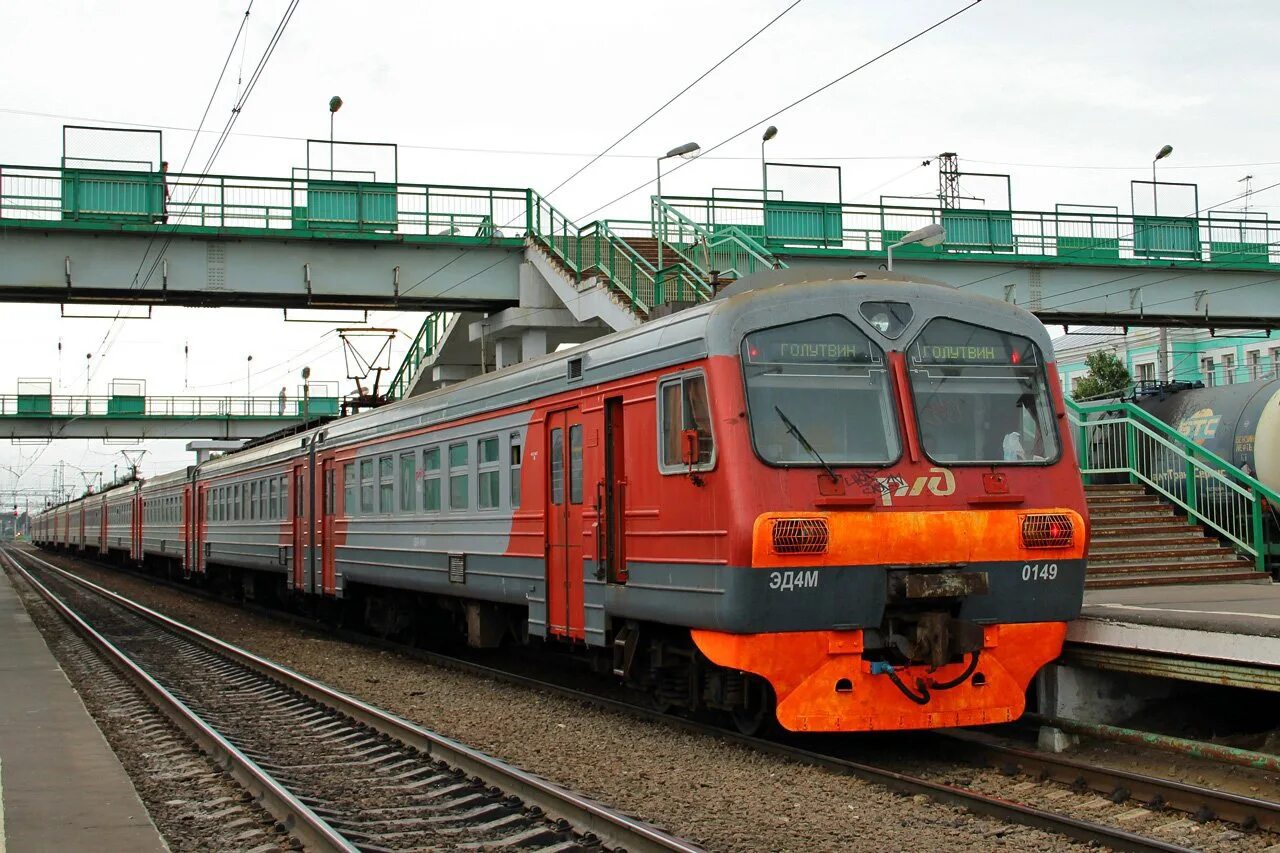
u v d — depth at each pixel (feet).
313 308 79.00
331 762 30.78
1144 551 44.83
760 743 30.09
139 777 29.45
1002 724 33.14
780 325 29.37
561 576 37.45
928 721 29.22
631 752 30.86
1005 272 88.74
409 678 47.50
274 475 75.15
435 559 48.14
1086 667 31.94
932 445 29.78
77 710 38.65
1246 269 92.38
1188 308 92.32
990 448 30.42
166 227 72.54
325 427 65.36
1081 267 89.71
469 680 46.01
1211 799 22.94
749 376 28.86
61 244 71.92
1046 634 30.45
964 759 29.58
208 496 98.73
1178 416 61.62
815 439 28.94
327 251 75.92
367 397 71.61
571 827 23.16
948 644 28.84
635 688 36.35
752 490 28.09
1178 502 49.29
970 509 29.60
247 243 74.74
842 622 28.45
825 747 31.27
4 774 28.45
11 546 382.22
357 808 25.52
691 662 32.81
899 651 28.99
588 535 35.45
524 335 79.36
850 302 30.01
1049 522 30.19
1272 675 26.23
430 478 49.01
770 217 84.94
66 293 73.31
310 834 22.81
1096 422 55.62
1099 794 25.26
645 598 32.19
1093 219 91.30
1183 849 19.93
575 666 50.08
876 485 28.91
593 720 35.83
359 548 57.77
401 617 57.62
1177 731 31.96
